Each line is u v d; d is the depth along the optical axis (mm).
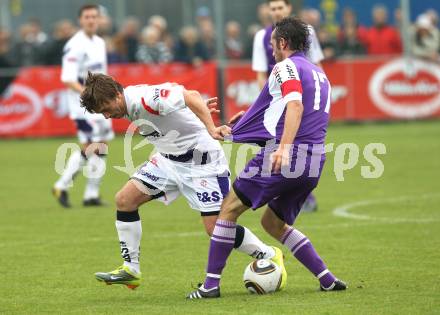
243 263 21875
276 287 18562
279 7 28781
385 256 22203
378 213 29141
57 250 24109
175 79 53750
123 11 67250
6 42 54719
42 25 67812
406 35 59031
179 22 69125
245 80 54531
